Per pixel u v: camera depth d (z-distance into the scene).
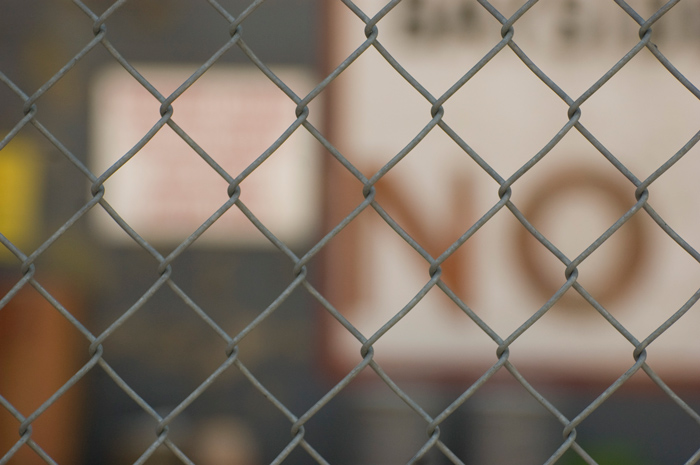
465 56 2.38
